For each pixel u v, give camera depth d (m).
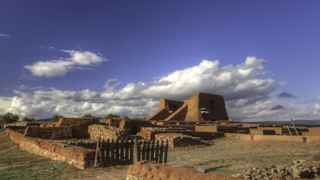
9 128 44.06
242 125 56.34
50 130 42.09
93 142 31.14
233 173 19.06
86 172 21.66
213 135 45.91
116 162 23.78
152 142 23.81
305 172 16.69
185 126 50.94
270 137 41.59
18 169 22.64
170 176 13.28
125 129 42.28
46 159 26.53
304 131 49.69
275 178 15.86
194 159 26.66
